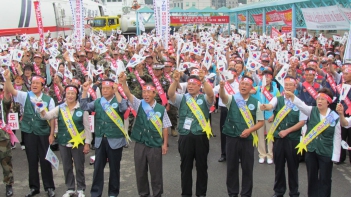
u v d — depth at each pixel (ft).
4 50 42.32
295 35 61.16
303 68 31.91
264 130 26.16
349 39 31.32
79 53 36.22
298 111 18.61
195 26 122.93
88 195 20.68
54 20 98.32
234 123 18.79
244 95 18.95
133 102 18.89
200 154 18.95
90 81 23.70
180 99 19.54
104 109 19.12
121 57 41.09
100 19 135.33
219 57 26.86
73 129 19.44
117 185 19.60
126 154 28.32
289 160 18.88
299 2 58.39
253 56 33.12
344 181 22.57
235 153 18.95
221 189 21.45
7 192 20.63
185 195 19.44
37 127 19.94
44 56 41.04
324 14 49.80
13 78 30.60
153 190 19.11
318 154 17.40
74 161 19.77
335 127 17.11
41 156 20.21
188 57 36.06
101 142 19.12
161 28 42.75
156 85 29.14
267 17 74.84
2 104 20.16
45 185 20.42
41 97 20.43
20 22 84.12
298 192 19.24
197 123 18.86
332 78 26.71
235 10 93.45
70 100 19.54
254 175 23.56
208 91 18.49
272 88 24.35
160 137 18.84
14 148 29.76
